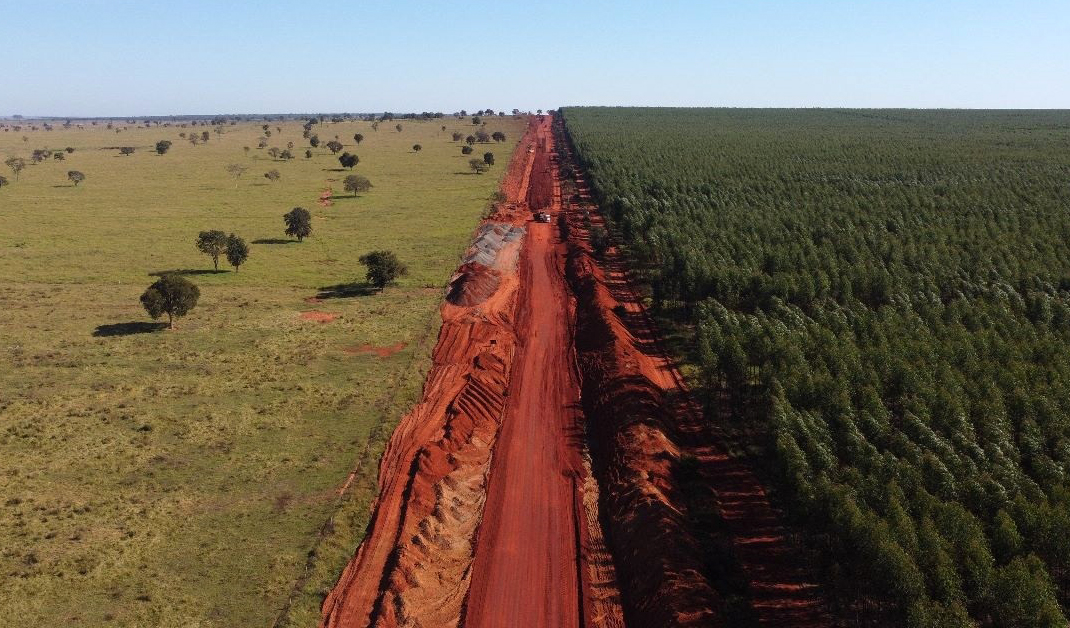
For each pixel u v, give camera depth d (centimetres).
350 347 7019
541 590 3856
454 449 5181
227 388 5997
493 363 6706
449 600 3766
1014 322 6262
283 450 5034
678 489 4631
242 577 3750
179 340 7081
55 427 5219
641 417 5341
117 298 8488
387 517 4322
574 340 7525
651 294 8831
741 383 5556
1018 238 9050
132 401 5706
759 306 7388
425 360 6756
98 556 3838
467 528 4416
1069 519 3388
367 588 3728
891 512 3494
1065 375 5062
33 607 3441
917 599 3077
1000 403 4653
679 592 3538
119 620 3391
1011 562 3184
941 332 5984
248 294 8731
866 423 4491
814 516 3800
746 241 9400
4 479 4516
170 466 4778
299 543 4056
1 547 3866
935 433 4481
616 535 4266
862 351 5525
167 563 3828
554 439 5503
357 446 5116
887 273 7519
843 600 3594
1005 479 3872
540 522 4453
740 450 5209
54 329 7325
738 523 4362
